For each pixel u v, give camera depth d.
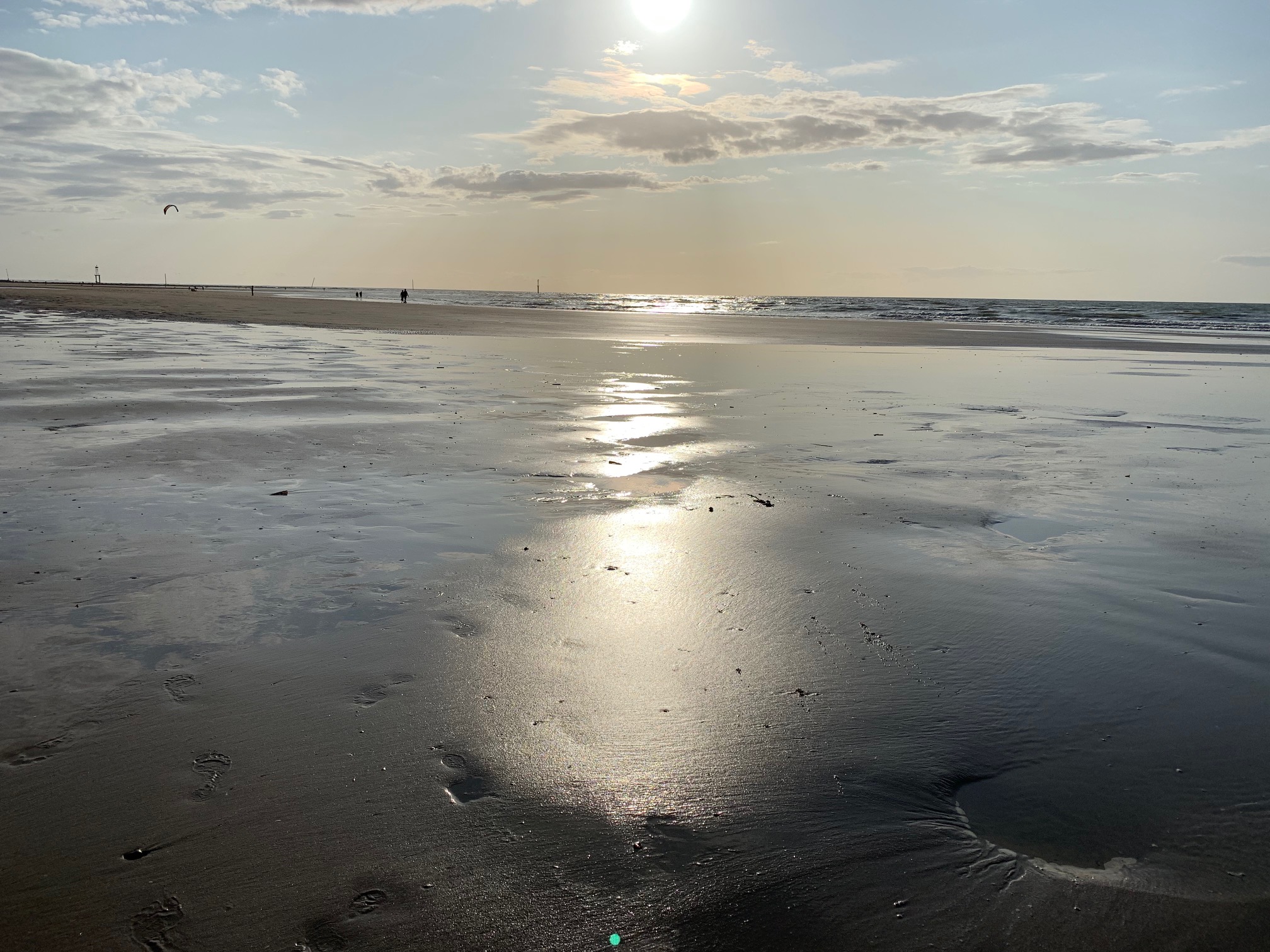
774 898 2.58
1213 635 4.57
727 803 3.05
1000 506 7.19
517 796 3.06
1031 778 3.26
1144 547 6.10
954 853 2.81
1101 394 15.07
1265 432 11.09
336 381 14.59
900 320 51.72
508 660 4.12
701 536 6.17
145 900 2.53
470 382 15.19
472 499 7.04
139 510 6.48
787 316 56.62
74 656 4.07
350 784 3.11
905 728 3.59
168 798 3.01
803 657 4.24
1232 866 2.78
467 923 2.46
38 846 2.76
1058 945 2.42
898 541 6.14
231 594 4.88
